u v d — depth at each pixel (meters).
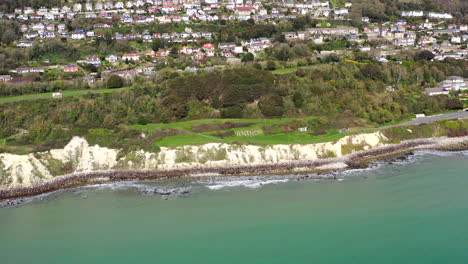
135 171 114.62
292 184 108.31
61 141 118.81
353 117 144.25
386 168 116.75
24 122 126.06
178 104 141.75
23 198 103.00
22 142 116.75
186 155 118.44
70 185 109.62
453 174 110.50
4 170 108.38
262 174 114.44
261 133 131.88
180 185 108.38
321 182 109.12
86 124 127.12
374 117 142.25
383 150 127.88
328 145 125.25
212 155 119.12
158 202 99.75
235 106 145.25
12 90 141.25
